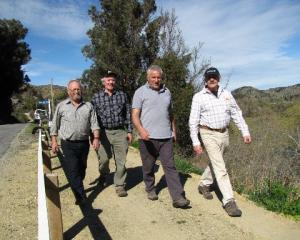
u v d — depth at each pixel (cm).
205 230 544
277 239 517
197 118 609
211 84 598
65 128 630
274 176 720
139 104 618
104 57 2028
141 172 866
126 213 613
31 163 1059
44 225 368
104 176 743
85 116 630
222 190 597
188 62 1377
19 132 2308
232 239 516
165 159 625
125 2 2061
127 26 2031
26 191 754
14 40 5372
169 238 523
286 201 636
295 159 766
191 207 629
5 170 980
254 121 995
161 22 1644
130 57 1988
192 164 943
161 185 752
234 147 814
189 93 1273
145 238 525
